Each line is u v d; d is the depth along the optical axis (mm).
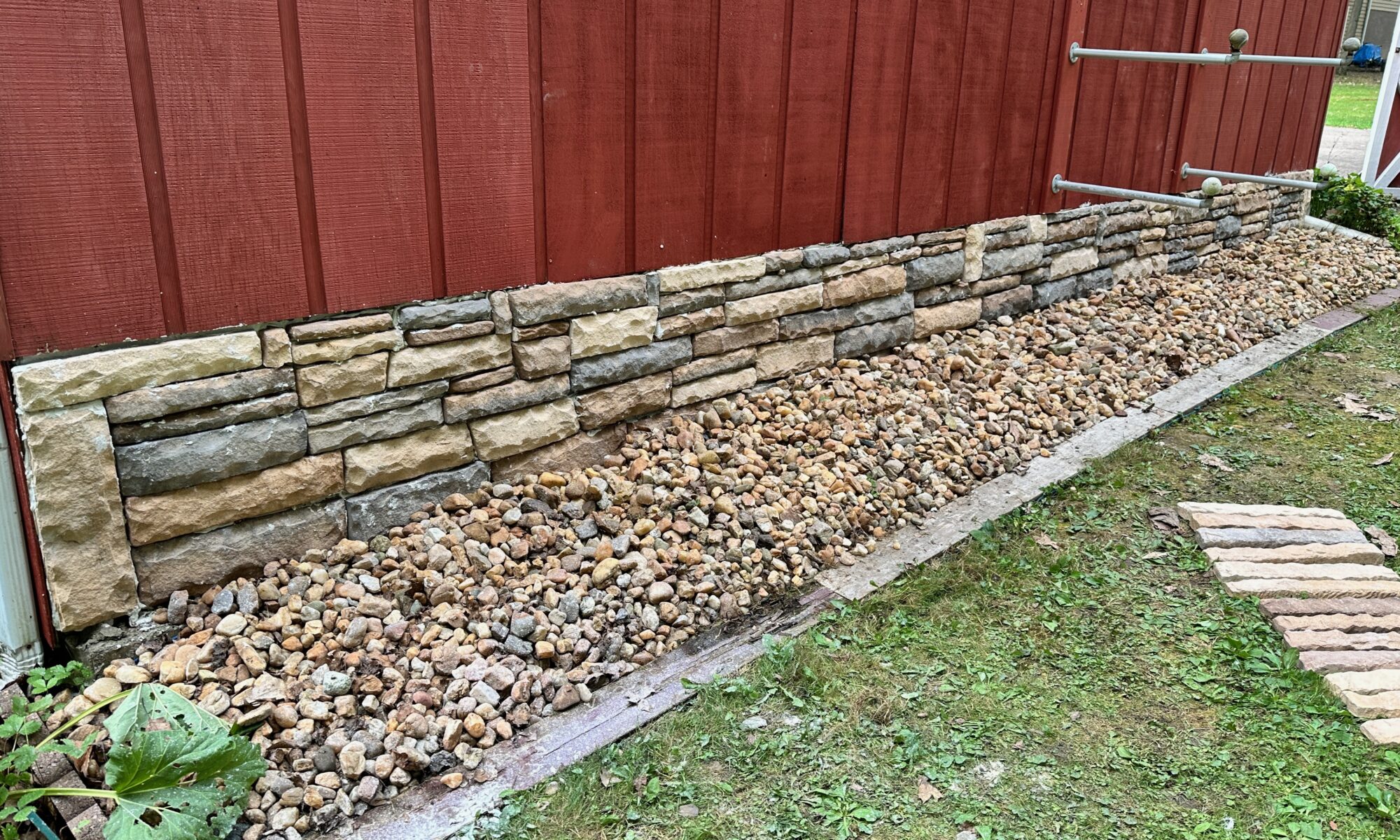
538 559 2791
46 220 2061
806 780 2195
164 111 2168
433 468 2836
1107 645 2734
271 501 2494
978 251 4523
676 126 3209
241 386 2387
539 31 2783
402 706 2281
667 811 2100
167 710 1954
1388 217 7375
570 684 2438
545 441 3082
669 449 3332
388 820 2055
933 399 3941
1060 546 3225
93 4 2023
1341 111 18406
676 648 2635
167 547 2352
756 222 3566
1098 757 2301
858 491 3324
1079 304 5168
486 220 2803
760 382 3752
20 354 2080
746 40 3318
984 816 2113
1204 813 2145
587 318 3109
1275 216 7016
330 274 2521
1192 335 4945
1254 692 2545
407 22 2504
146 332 2250
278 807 2031
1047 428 3941
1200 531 3268
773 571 2930
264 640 2352
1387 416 4328
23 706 2020
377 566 2639
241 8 2225
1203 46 5535
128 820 1743
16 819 1827
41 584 2213
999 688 2529
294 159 2391
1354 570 3111
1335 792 2215
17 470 2137
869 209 3973
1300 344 5125
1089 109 4898
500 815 2076
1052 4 4457
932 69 4016
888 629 2742
